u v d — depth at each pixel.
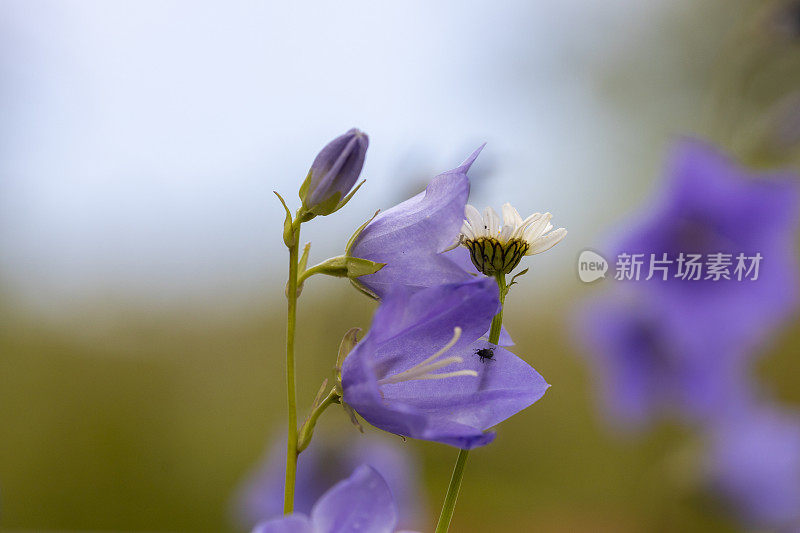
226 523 1.05
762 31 0.61
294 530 0.30
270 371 1.11
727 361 0.52
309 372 0.91
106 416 1.09
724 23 1.01
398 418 0.32
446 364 0.33
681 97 1.04
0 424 1.06
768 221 0.49
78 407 1.09
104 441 1.08
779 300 0.50
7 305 1.09
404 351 0.33
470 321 0.33
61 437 1.08
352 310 0.62
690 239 0.49
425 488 0.81
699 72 1.04
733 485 0.56
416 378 0.33
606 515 0.88
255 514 0.58
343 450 0.59
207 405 1.10
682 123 1.00
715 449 0.56
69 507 1.05
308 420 0.33
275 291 1.12
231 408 1.10
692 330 0.51
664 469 0.62
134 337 1.12
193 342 1.12
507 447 0.96
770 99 0.61
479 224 0.34
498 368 0.33
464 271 0.34
